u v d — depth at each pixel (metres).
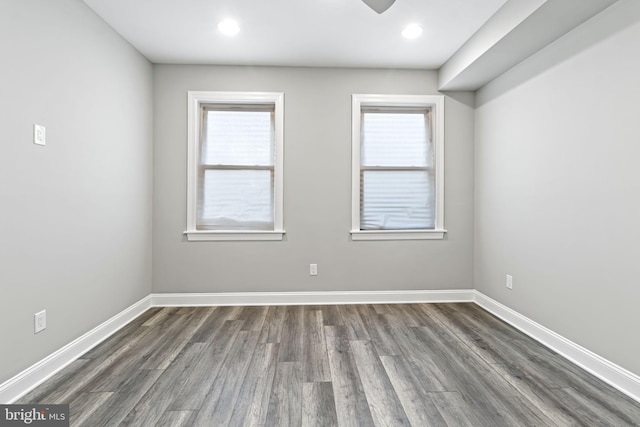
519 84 2.90
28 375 1.91
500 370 2.15
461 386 1.96
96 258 2.57
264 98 3.53
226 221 3.62
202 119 3.60
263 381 2.01
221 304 3.54
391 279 3.64
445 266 3.68
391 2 1.62
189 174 3.50
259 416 1.68
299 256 3.58
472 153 3.68
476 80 3.35
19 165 1.86
